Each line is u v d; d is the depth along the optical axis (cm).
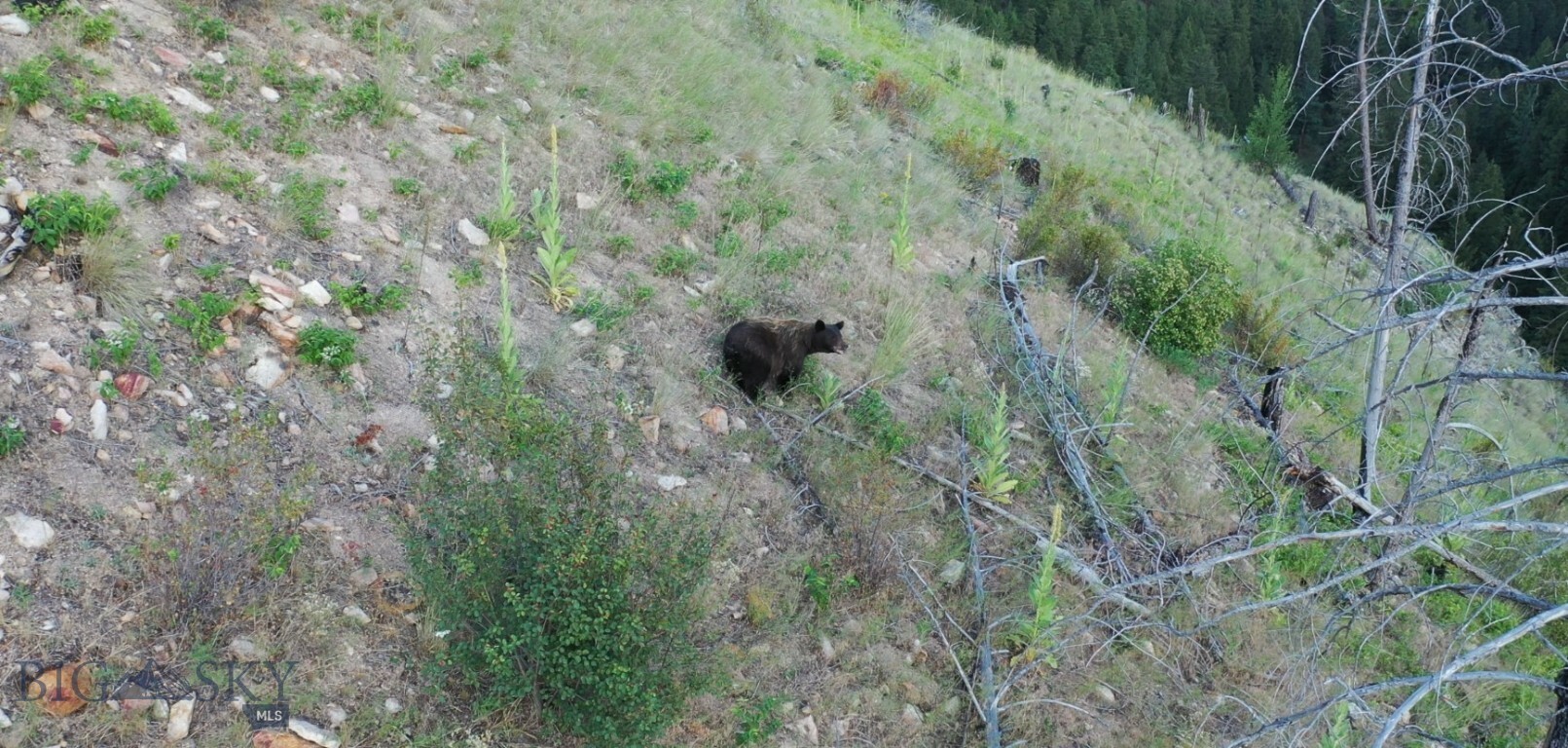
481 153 856
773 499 686
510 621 462
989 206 1398
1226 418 1105
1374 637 823
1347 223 2728
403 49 926
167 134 683
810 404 788
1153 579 549
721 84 1204
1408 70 914
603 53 1094
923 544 706
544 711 475
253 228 660
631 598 480
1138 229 1659
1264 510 920
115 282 557
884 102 1534
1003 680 634
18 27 682
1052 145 1905
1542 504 1138
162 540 471
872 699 588
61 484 472
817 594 627
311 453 555
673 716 483
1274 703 698
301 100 787
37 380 503
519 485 479
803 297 913
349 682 462
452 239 755
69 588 438
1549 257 499
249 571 476
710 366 770
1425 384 608
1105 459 881
